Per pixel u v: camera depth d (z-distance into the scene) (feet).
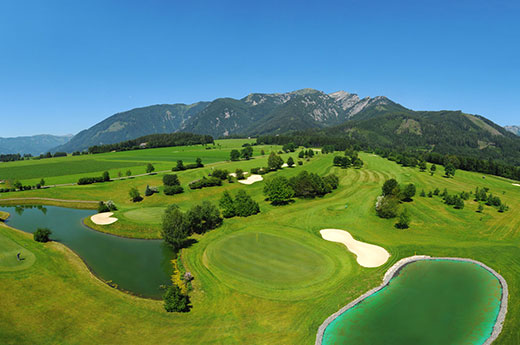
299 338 98.68
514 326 105.19
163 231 172.55
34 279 132.46
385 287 134.41
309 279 139.85
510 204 278.26
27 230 218.59
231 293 127.65
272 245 181.57
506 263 156.97
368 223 222.28
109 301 121.08
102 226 220.64
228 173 386.93
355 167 479.41
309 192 298.56
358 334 102.06
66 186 341.62
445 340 99.50
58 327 101.60
